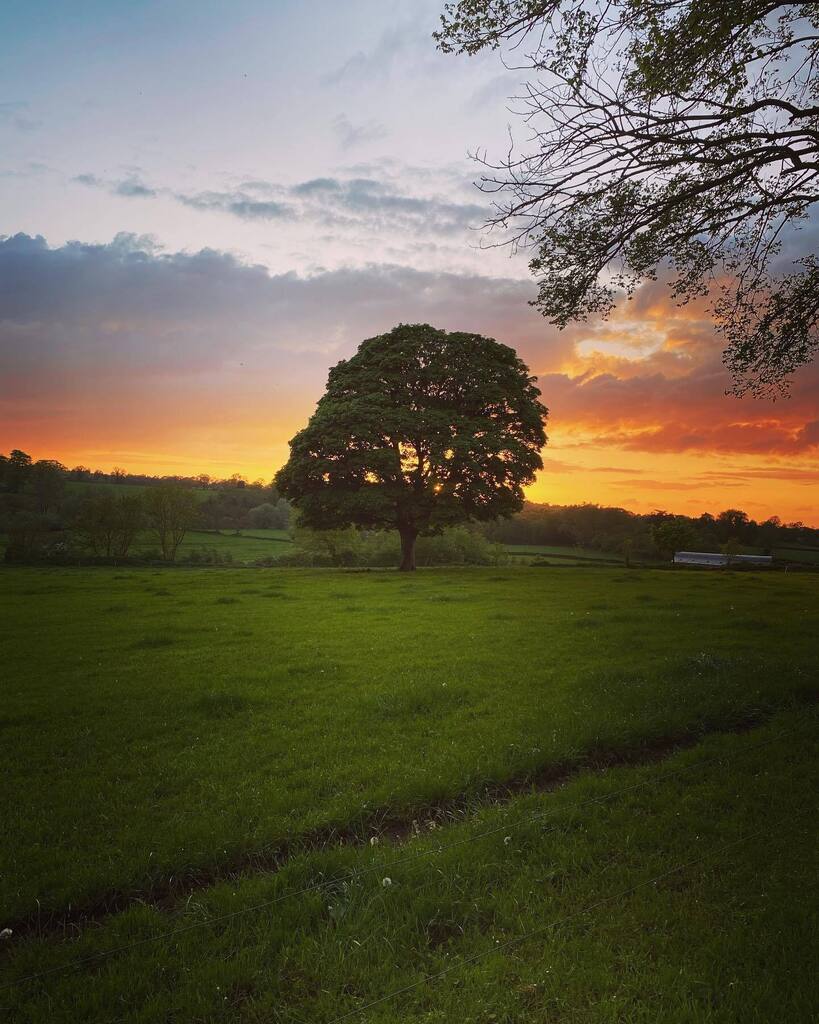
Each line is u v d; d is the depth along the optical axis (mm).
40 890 5152
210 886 5340
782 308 12047
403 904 4812
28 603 26031
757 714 10000
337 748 8594
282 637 17625
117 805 6895
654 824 6125
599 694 11078
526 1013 3711
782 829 5922
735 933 4367
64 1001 3834
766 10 9273
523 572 45156
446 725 9570
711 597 27359
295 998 3904
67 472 167875
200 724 9867
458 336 47031
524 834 5902
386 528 50750
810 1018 3613
